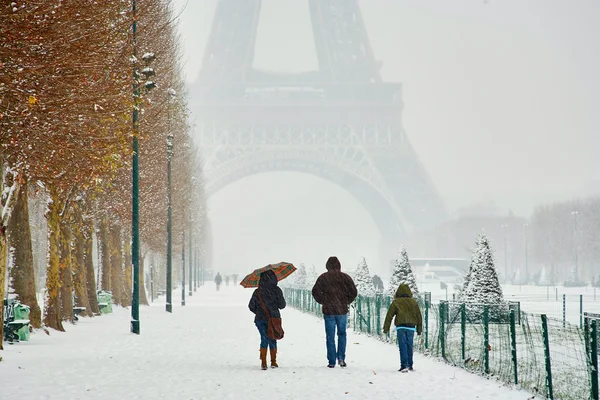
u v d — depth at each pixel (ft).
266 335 88.17
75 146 96.17
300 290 259.80
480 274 163.32
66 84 87.40
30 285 122.52
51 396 64.95
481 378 80.33
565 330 71.15
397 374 83.30
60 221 142.00
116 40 103.09
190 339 130.21
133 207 143.43
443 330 98.27
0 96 83.76
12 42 80.38
